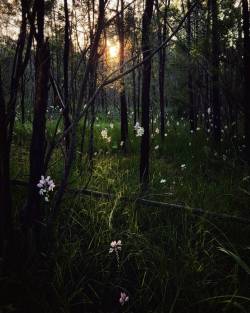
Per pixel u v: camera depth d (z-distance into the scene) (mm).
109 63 7203
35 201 3631
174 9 8672
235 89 8836
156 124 15539
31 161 3598
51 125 11766
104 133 6934
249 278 3783
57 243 3906
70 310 3457
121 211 5121
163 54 12328
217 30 7820
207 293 3527
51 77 4371
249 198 6004
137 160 8672
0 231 3430
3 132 3229
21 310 3248
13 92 3396
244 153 9102
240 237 4578
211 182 7242
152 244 4312
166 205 5055
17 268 3516
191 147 10820
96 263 3891
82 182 5875
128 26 7703
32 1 3957
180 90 13586
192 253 4047
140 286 3779
